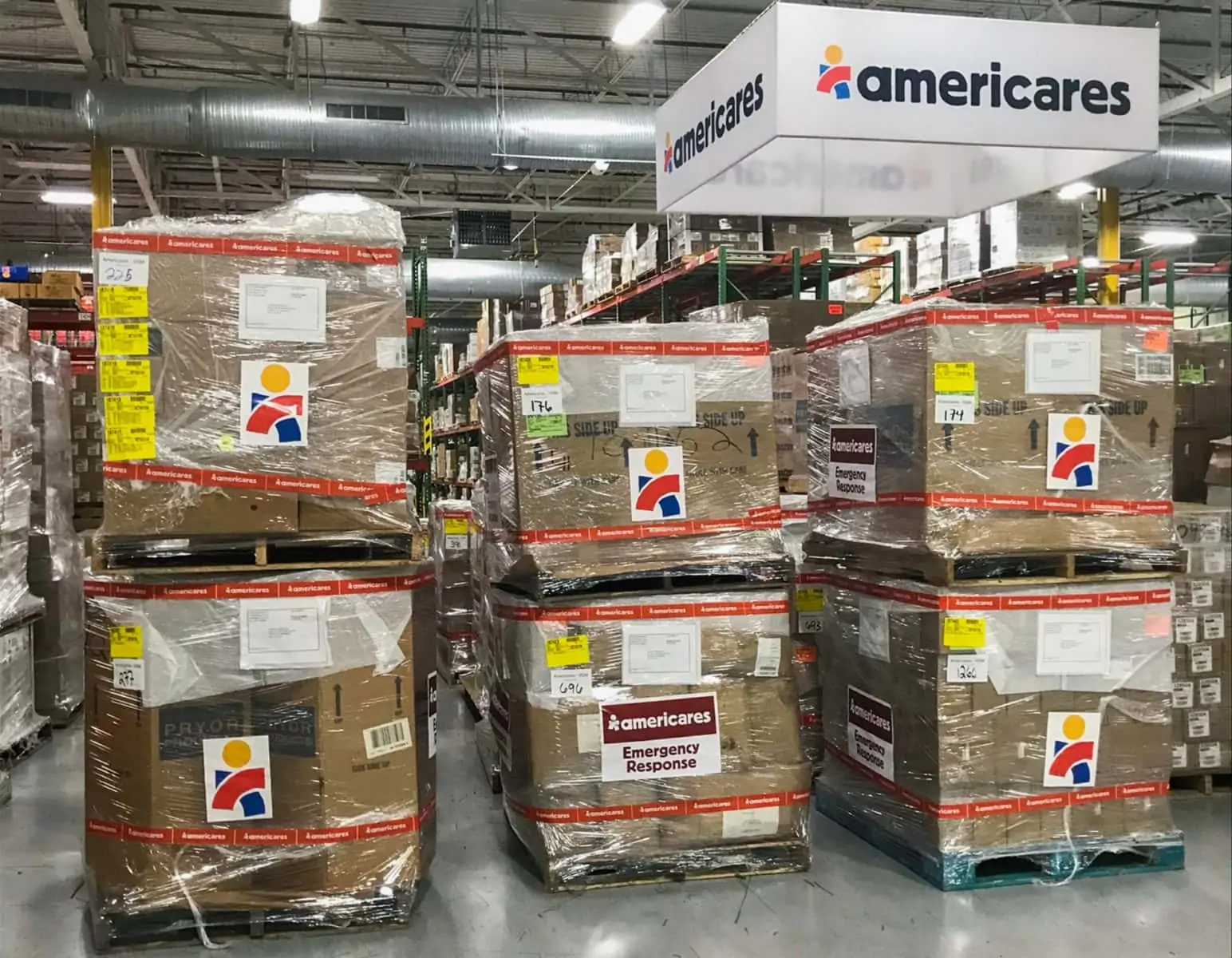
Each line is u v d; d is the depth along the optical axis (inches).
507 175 485.1
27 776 157.9
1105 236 410.9
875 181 198.8
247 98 293.9
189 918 101.0
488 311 422.6
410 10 329.1
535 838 113.5
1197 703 141.6
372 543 103.3
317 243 101.6
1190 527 140.4
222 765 100.5
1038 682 114.3
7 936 103.3
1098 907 109.1
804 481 172.6
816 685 156.6
